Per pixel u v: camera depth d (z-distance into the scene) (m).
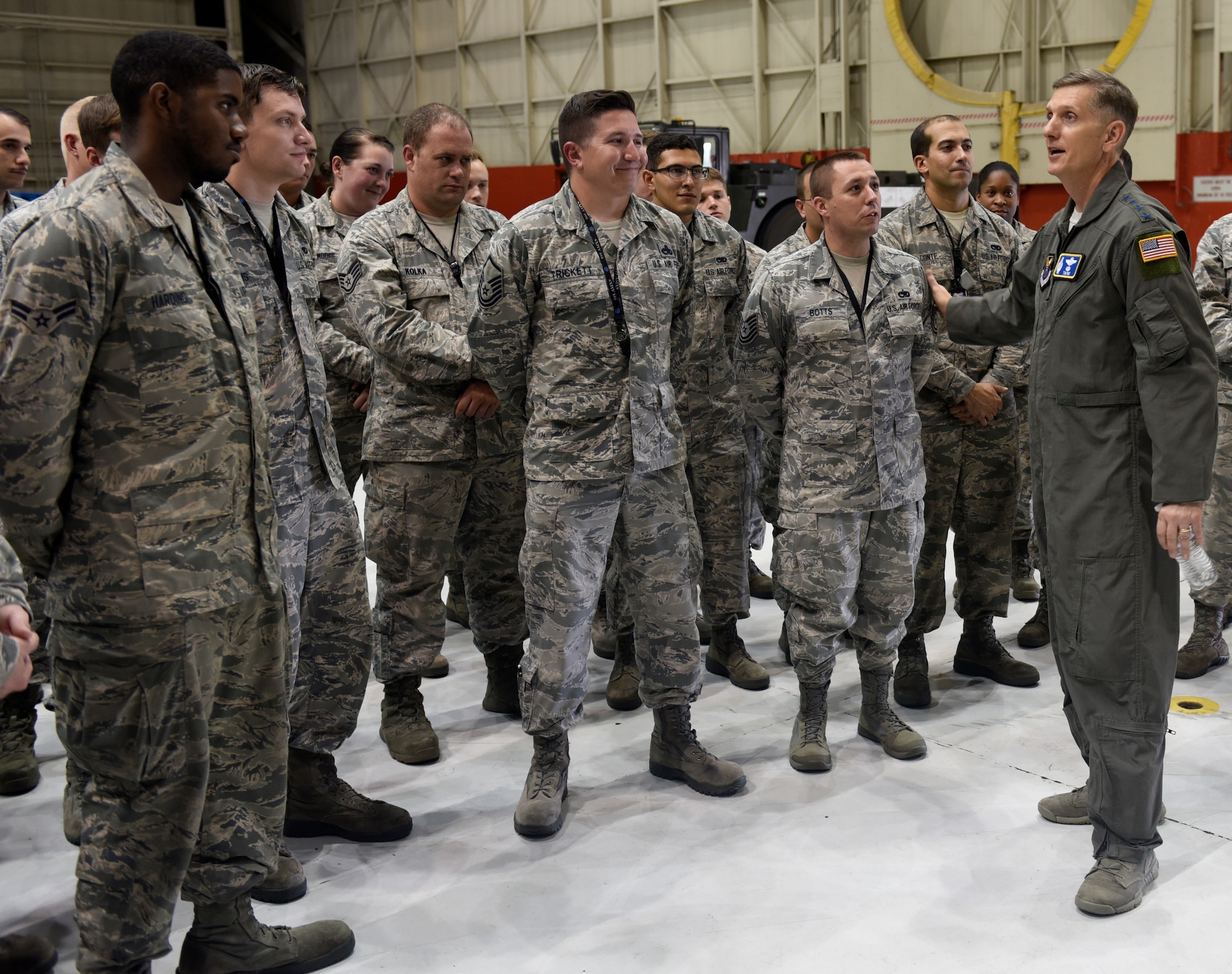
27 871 2.42
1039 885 2.25
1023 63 8.83
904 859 2.37
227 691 1.88
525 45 12.55
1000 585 3.29
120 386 1.65
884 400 2.72
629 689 3.25
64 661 1.70
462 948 2.10
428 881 2.34
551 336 2.49
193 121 1.68
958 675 3.45
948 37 9.34
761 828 2.52
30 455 1.59
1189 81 7.73
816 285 2.73
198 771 1.73
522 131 12.92
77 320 1.59
